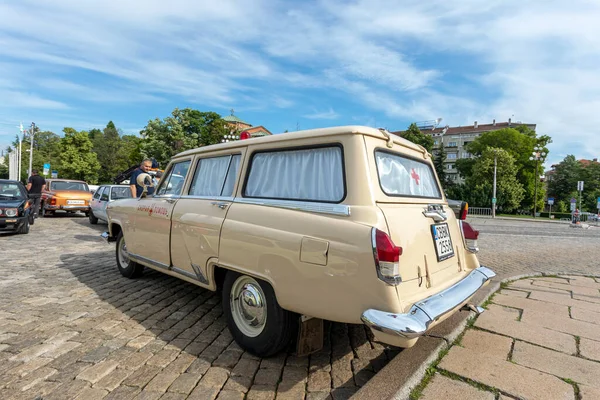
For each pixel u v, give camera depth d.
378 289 2.25
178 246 3.79
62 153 58.75
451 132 75.56
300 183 2.88
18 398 2.35
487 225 22.62
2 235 9.84
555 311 4.09
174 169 4.42
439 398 2.29
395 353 3.10
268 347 2.85
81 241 9.19
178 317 3.88
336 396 2.46
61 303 4.25
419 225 2.80
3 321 3.66
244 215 3.06
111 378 2.62
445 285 2.92
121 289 4.85
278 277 2.70
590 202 65.06
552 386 2.46
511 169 47.66
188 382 2.59
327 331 3.55
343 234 2.41
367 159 2.62
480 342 3.19
